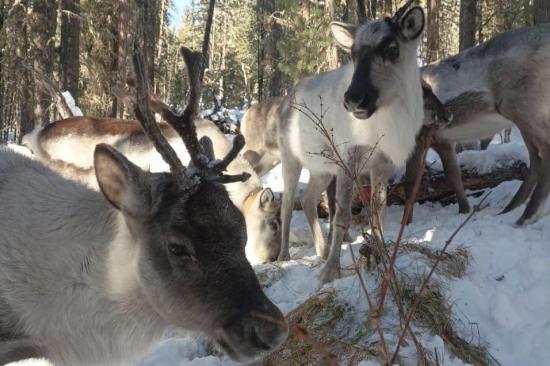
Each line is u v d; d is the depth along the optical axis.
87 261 0.99
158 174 0.98
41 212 1.02
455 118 2.30
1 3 5.51
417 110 1.83
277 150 2.65
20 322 0.99
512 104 2.18
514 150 2.63
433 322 1.34
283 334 0.93
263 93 11.62
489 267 1.66
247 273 0.95
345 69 1.90
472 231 1.91
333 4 4.79
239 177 0.98
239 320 0.92
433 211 2.55
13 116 7.55
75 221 1.01
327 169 2.05
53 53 5.58
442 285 1.44
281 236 2.22
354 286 1.48
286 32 5.45
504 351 1.37
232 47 13.99
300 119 2.07
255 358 0.94
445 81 2.30
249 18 12.59
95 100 5.24
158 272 0.95
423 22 1.73
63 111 3.44
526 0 5.11
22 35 5.46
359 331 1.35
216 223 0.94
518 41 2.17
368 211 1.41
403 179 2.63
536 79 2.13
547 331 1.40
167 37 12.20
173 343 1.47
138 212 0.95
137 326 1.02
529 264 1.62
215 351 1.45
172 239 0.93
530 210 2.03
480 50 2.28
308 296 1.62
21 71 5.44
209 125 2.35
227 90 13.09
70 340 1.01
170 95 11.54
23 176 1.08
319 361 1.29
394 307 1.37
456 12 7.99
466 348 1.33
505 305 1.47
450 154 2.38
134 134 2.40
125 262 0.98
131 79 0.96
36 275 0.99
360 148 1.80
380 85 1.71
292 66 4.81
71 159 2.44
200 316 0.94
